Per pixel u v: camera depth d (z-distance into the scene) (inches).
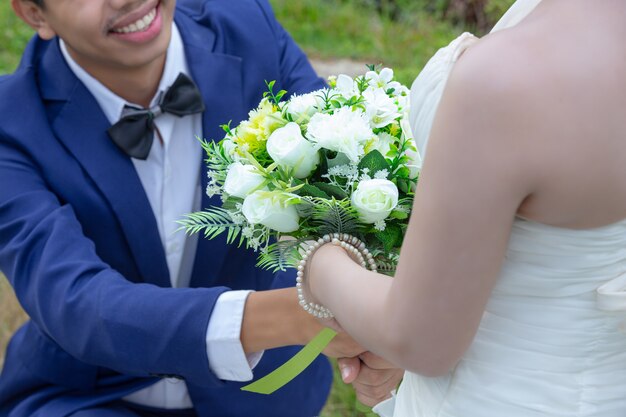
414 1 209.9
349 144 55.9
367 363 65.7
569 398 47.9
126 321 68.2
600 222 42.9
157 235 78.7
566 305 46.4
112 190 76.6
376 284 47.8
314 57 189.8
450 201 41.3
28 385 82.5
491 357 48.6
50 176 75.9
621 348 48.3
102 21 72.1
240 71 83.3
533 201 41.9
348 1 215.3
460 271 42.5
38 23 77.4
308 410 88.6
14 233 74.3
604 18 40.6
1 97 77.2
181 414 85.5
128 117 77.2
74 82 77.8
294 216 56.0
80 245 73.0
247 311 66.8
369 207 54.2
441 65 48.4
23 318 125.0
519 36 40.5
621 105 40.1
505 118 39.6
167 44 76.4
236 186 56.9
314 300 54.7
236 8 86.5
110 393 80.7
